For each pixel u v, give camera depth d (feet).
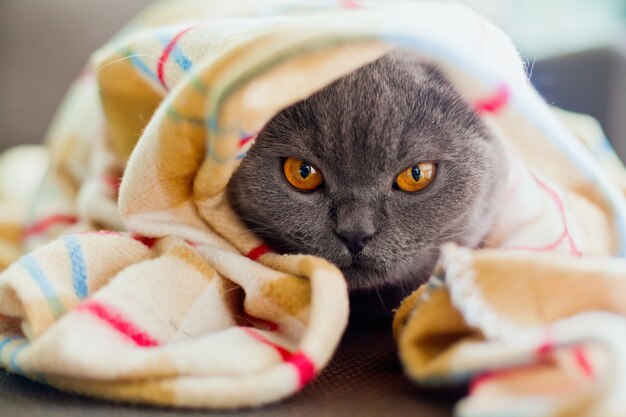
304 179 1.07
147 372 0.79
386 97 1.03
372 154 1.03
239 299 0.96
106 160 1.30
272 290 0.90
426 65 1.06
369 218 1.04
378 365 0.93
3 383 0.87
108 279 0.92
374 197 1.05
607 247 1.00
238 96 0.83
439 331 0.83
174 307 0.88
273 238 1.11
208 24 1.05
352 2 1.07
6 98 1.95
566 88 1.48
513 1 2.06
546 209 1.10
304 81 0.87
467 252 0.83
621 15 1.92
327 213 1.06
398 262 1.08
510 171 1.15
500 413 0.70
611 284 0.80
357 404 0.82
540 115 0.93
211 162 0.91
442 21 0.90
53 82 1.98
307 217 1.07
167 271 0.90
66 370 0.80
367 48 0.85
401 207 1.07
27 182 1.76
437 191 1.08
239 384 0.79
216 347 0.82
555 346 0.72
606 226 0.99
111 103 1.16
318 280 0.87
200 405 0.79
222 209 1.02
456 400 0.83
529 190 1.14
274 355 0.84
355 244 1.05
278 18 0.99
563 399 0.69
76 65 1.98
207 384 0.79
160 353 0.80
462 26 0.93
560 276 0.81
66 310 0.87
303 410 0.81
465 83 0.94
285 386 0.79
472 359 0.75
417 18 0.86
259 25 0.96
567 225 1.07
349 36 0.81
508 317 0.80
